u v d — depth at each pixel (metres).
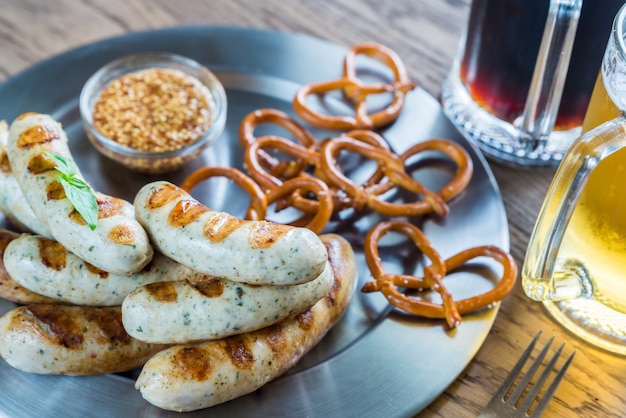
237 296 0.47
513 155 0.61
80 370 0.48
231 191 0.58
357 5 0.71
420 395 0.49
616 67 0.47
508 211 0.59
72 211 0.48
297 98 0.62
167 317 0.47
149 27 0.69
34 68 0.63
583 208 0.50
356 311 0.53
